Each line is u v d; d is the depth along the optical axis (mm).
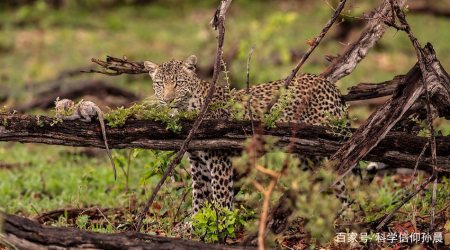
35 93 22656
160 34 31625
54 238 8672
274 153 10195
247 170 10234
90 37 30641
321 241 9828
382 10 12406
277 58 25234
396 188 14172
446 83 10633
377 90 12781
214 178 12094
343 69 13086
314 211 8656
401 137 10609
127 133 10375
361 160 10680
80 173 16000
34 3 35938
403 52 28250
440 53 27344
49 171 16656
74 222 12656
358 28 28000
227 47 26844
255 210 10992
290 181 8633
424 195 12086
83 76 24750
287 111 12438
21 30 32000
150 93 22094
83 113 10227
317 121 12797
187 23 34719
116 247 8727
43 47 29625
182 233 11625
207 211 10484
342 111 13047
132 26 33469
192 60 12766
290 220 9125
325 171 9320
